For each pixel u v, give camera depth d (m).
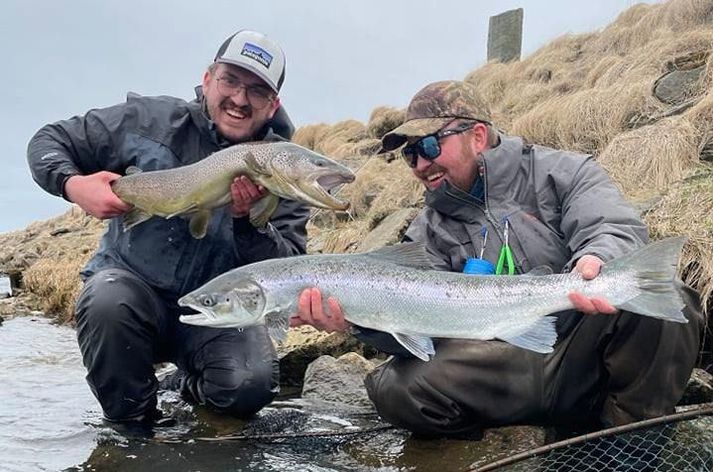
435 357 1.21
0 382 1.93
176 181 1.35
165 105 1.55
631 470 1.02
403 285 1.14
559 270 1.24
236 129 1.51
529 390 1.19
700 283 1.65
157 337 1.50
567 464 1.06
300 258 1.19
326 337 1.89
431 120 1.30
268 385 1.48
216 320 1.18
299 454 1.25
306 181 1.27
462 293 1.12
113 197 1.38
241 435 1.36
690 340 1.10
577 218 1.19
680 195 2.00
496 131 1.38
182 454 1.25
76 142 1.50
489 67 5.76
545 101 3.91
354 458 1.21
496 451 1.16
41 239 6.58
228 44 1.50
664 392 1.11
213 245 1.49
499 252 1.26
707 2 4.18
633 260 1.01
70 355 2.40
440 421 1.21
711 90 2.56
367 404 1.57
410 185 3.27
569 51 5.18
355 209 3.75
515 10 6.36
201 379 1.54
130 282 1.44
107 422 1.46
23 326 3.31
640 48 3.93
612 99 3.11
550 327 1.08
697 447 1.07
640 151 2.39
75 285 3.81
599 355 1.17
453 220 1.33
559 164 1.28
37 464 1.22
